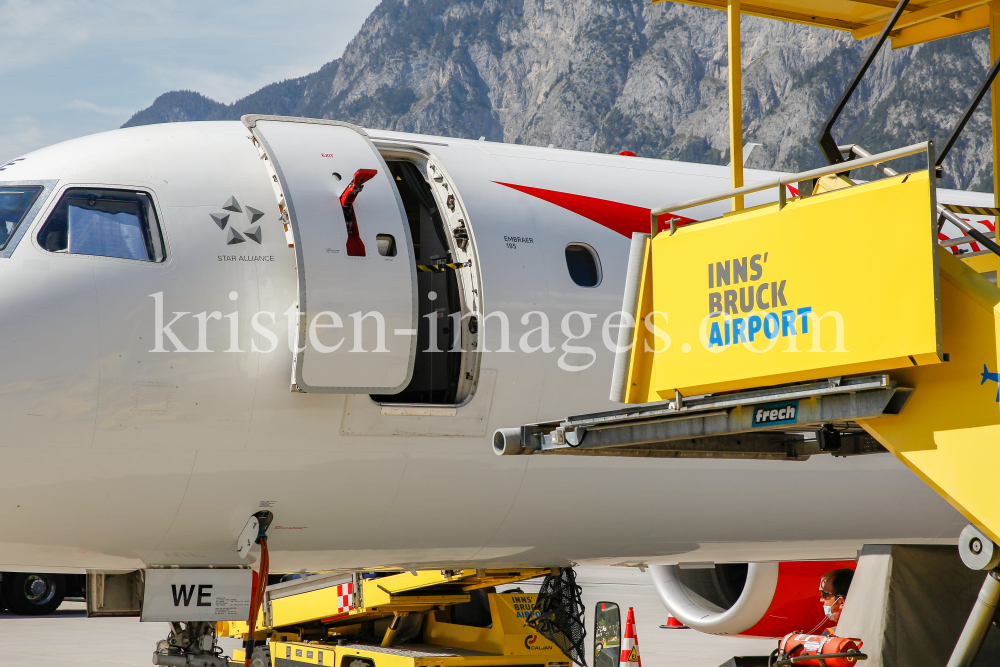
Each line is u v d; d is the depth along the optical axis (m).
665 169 10.99
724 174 11.40
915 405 5.23
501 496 8.95
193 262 7.92
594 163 10.53
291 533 8.43
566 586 10.92
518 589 13.27
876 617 9.34
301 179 8.28
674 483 9.60
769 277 5.56
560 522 9.37
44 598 25.73
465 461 8.68
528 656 11.96
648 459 9.41
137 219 8.05
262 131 8.68
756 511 10.13
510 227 9.24
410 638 13.52
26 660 17.89
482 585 11.99
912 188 4.94
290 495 8.19
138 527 7.88
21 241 7.71
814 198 5.40
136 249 7.91
